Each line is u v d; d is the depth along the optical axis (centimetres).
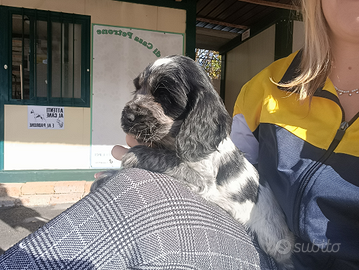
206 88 69
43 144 259
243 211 62
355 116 52
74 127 263
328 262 52
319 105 56
